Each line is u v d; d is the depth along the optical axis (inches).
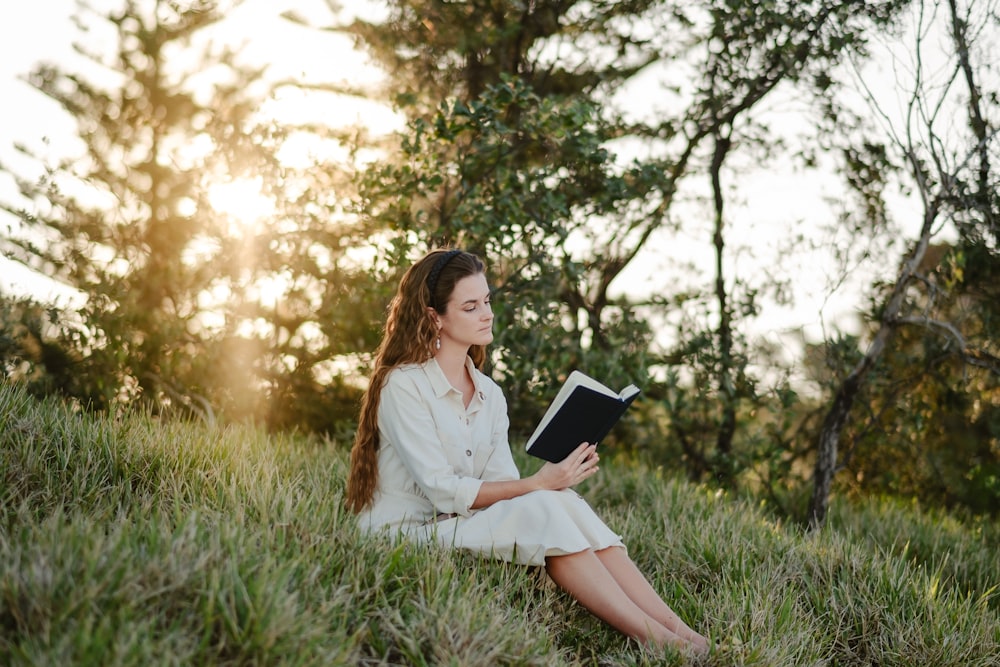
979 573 184.4
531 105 244.2
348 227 235.8
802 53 245.0
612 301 281.6
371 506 130.0
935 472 270.5
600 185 246.2
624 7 277.4
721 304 268.5
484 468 135.9
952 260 223.0
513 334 229.1
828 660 128.9
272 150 232.7
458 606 104.7
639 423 278.2
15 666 77.6
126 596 87.7
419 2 286.7
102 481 129.9
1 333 220.8
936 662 127.3
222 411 224.1
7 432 134.0
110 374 219.9
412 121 229.1
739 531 165.8
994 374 260.1
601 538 122.0
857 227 243.0
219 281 241.4
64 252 331.9
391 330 132.3
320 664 89.0
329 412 250.1
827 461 231.3
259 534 109.1
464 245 226.8
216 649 87.0
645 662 108.7
